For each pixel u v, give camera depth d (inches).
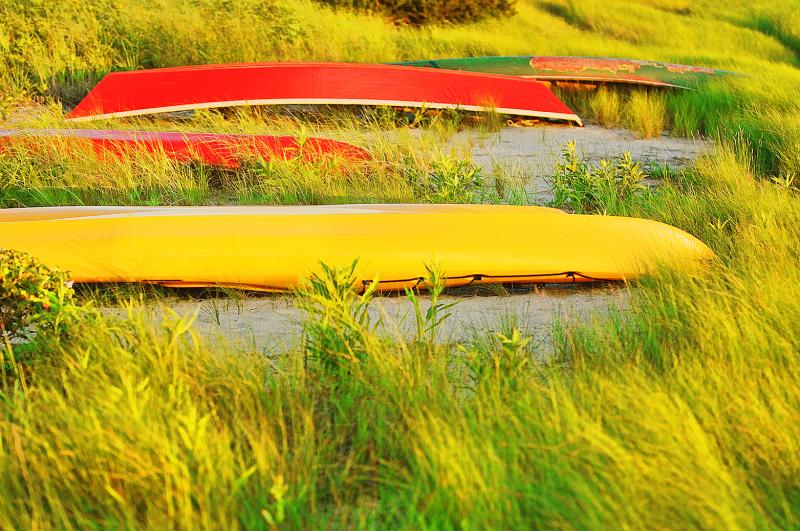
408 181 293.9
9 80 427.8
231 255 199.8
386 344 150.8
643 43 756.6
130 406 120.4
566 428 123.1
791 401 133.8
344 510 114.7
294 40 517.7
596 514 105.9
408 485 116.9
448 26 682.8
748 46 754.8
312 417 133.2
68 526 106.0
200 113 364.8
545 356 165.8
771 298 168.2
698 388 134.1
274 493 104.7
